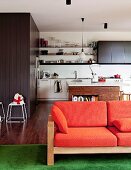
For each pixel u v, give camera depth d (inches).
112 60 398.0
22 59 264.4
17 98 255.4
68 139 131.6
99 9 252.4
